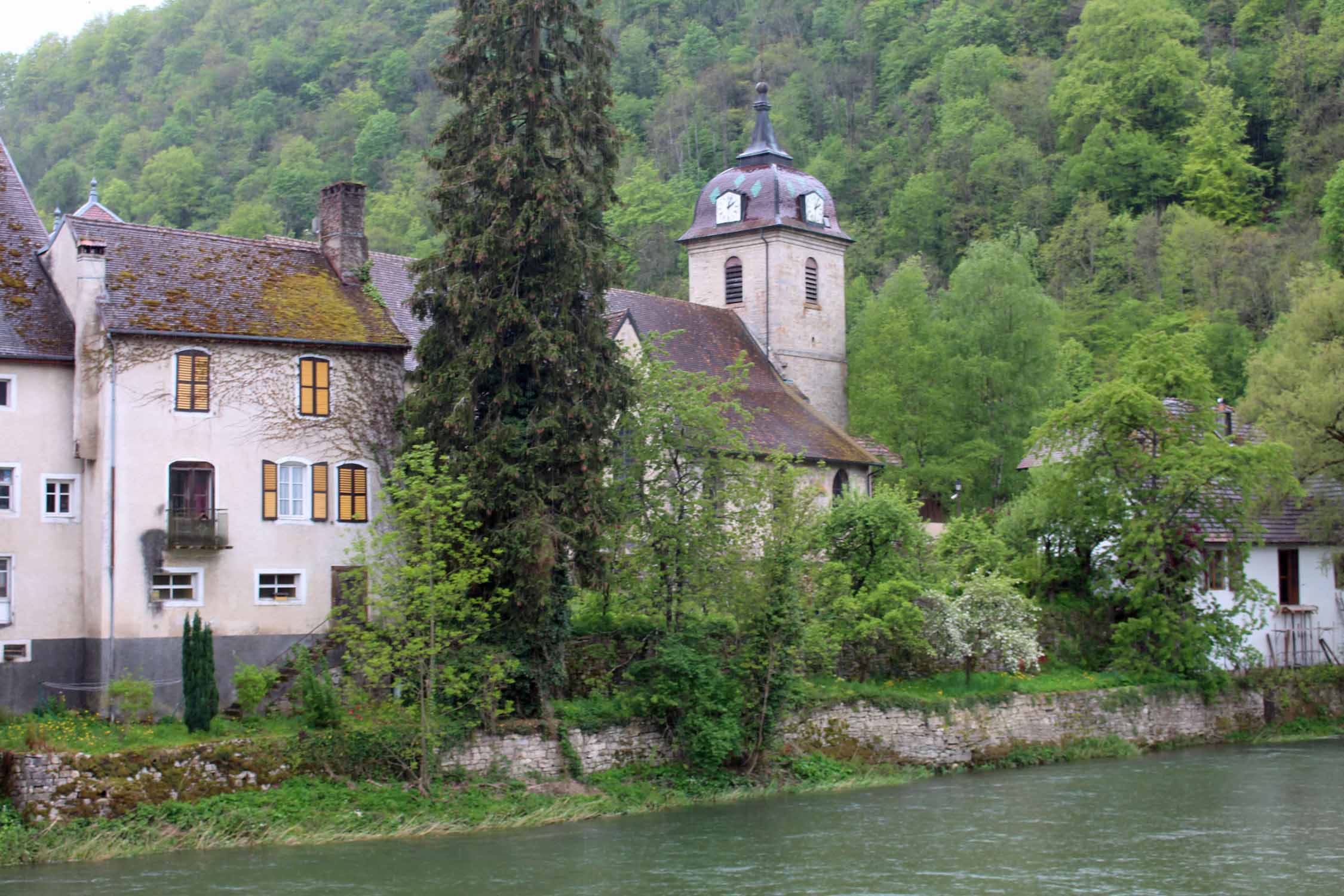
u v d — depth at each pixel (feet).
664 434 140.67
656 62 482.28
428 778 114.01
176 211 405.18
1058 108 385.70
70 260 127.54
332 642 127.75
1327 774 138.10
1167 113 375.45
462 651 118.52
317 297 134.82
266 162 443.73
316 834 104.99
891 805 121.80
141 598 120.98
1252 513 171.63
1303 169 348.79
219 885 91.86
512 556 119.96
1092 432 169.37
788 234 230.48
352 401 131.64
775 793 127.03
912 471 229.66
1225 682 163.94
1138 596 162.09
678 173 424.05
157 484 122.42
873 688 143.84
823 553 153.58
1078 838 108.17
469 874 95.76
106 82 519.60
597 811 116.67
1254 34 403.54
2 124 515.50
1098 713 153.69
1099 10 383.45
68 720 115.44
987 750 144.15
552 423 121.29
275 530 127.24
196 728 111.65
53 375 123.65
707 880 94.63
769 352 228.43
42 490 122.52
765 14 490.90
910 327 243.19
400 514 115.55
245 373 126.72
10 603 120.67
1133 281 333.42
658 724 128.67
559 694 128.06
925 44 449.89
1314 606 184.03
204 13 538.88
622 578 133.08
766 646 130.82
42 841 98.48
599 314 129.80
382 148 438.81
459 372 122.62
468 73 127.54
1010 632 150.61
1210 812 118.62
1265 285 307.78
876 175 402.93
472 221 124.47
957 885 93.76
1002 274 239.50
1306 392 170.40
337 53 500.74
